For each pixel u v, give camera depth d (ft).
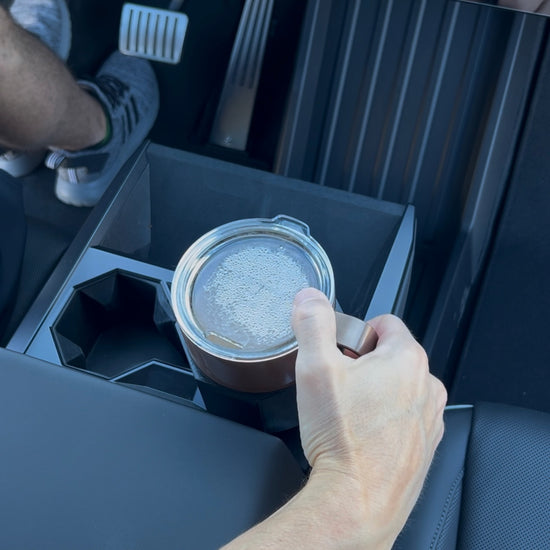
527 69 3.48
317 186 2.39
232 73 4.25
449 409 2.54
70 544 1.42
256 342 1.62
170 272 2.15
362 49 3.64
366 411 1.41
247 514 1.48
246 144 4.25
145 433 1.58
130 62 4.40
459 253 3.57
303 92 3.70
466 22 3.51
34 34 3.76
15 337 1.99
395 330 1.57
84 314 2.17
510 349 4.12
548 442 2.39
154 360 2.12
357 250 2.41
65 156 3.92
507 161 3.58
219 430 1.60
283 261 1.77
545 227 4.15
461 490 2.35
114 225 2.33
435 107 3.60
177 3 4.34
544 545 2.20
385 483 1.36
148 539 1.44
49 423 1.59
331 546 1.25
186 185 2.47
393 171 3.67
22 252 2.62
